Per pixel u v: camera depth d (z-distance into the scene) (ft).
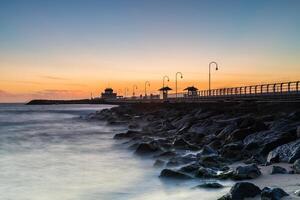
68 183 57.93
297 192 38.27
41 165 73.87
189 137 99.66
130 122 197.47
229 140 83.46
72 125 203.00
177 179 54.44
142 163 73.77
